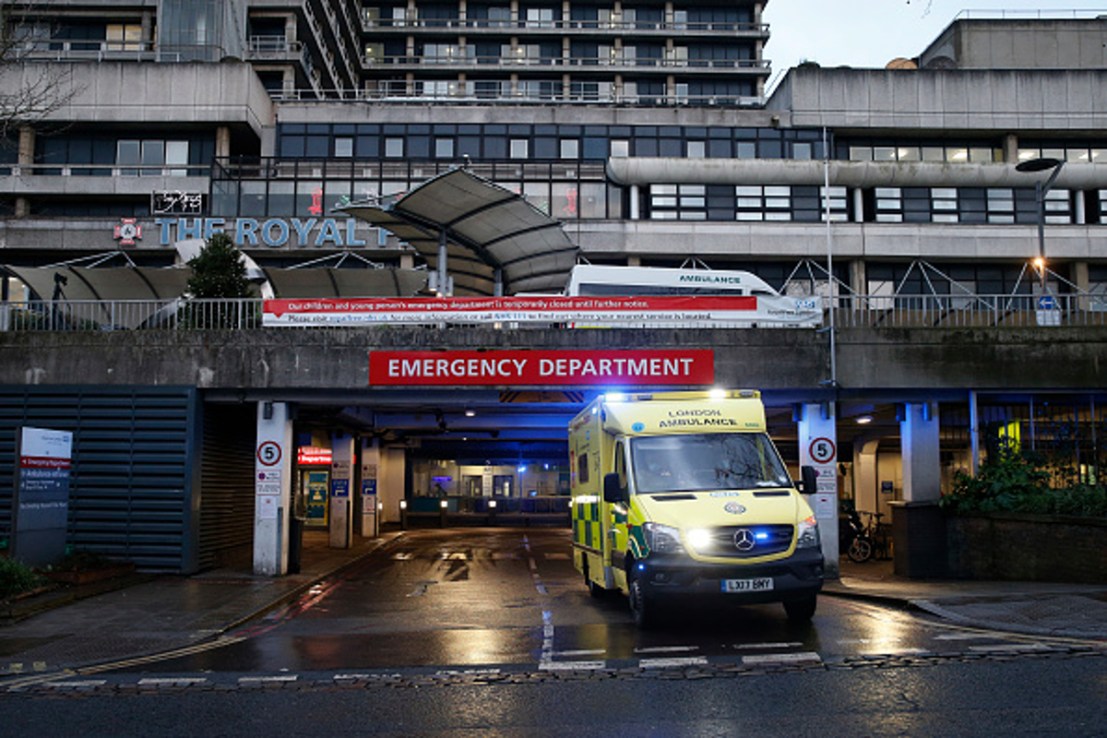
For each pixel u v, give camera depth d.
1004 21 53.72
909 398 18.33
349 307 18.66
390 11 69.19
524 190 43.34
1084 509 15.05
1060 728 6.19
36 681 9.14
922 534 17.88
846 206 45.16
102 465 18.69
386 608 14.66
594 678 8.36
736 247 42.53
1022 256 43.16
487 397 18.94
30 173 44.44
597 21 68.56
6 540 18.27
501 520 40.16
